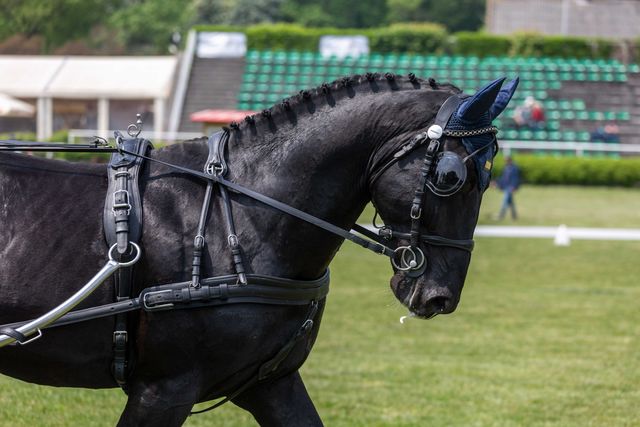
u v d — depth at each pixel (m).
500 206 39.72
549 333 15.62
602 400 11.28
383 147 5.73
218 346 5.54
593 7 76.94
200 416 10.26
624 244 29.02
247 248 5.64
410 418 10.30
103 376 5.73
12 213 5.64
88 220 5.61
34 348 5.59
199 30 61.44
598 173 46.97
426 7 128.62
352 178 5.82
